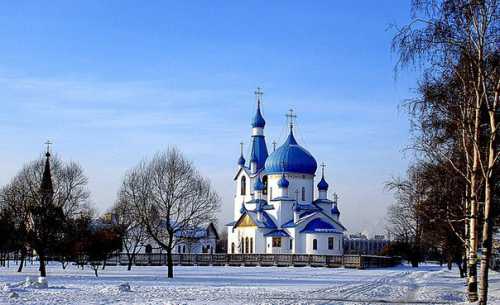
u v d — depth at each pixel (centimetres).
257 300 4234
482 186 3559
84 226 8300
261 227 14288
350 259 11869
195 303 3919
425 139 3647
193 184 8100
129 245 14538
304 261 12312
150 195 7988
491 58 3039
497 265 10669
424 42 2944
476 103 3225
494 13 2980
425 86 3344
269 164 14850
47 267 10844
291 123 15212
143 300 4162
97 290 5059
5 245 9556
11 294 4306
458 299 4744
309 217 14200
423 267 13250
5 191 9900
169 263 7550
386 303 4256
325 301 4291
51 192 7962
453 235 6544
